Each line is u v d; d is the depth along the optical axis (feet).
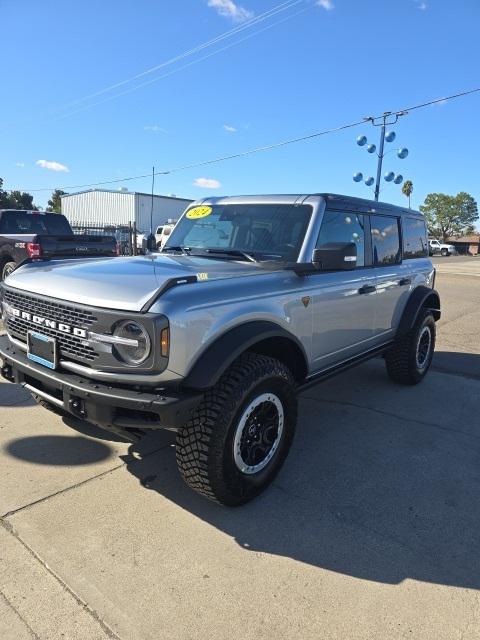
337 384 19.06
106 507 10.21
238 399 9.63
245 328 10.09
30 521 9.62
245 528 9.78
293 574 8.59
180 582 8.26
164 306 8.83
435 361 23.15
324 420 15.38
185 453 9.66
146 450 12.67
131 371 8.98
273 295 11.05
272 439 10.96
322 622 7.59
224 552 9.05
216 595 8.02
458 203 319.88
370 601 8.05
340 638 7.32
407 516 10.43
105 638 7.12
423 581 8.56
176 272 10.46
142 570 8.48
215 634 7.28
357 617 7.72
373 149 73.26
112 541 9.18
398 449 13.52
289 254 12.61
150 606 7.72
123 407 8.87
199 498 10.70
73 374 9.85
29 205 224.53
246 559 8.90
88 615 7.49
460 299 45.85
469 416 16.19
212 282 10.05
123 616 7.51
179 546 9.14
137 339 8.87
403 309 17.72
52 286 10.26
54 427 13.78
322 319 12.90
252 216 13.83
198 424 9.50
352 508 10.63
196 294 9.43
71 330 9.64
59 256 13.41
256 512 10.34
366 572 8.71
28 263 12.59
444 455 13.28
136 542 9.19
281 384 10.72
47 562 8.54
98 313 9.12
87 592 7.93
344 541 9.53
